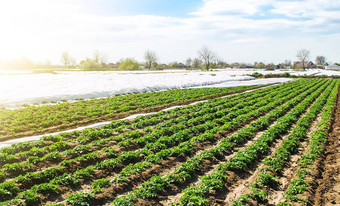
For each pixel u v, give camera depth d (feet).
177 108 101.19
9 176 44.24
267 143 61.72
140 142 61.31
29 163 48.39
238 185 43.60
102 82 198.59
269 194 40.55
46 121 81.46
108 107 105.40
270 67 635.25
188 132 70.13
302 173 45.68
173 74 331.57
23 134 69.05
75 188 42.19
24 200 36.60
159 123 77.30
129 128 73.67
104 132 67.46
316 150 55.52
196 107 104.94
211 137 65.46
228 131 72.95
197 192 38.63
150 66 572.92
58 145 57.11
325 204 37.01
